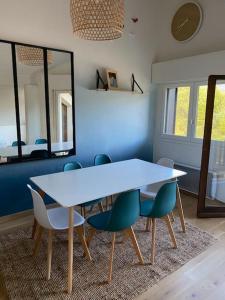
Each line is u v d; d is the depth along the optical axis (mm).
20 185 3096
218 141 3234
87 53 3352
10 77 2816
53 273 2080
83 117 3482
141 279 2035
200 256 2352
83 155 3588
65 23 3102
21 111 2945
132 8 3684
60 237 2629
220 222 3057
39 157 3168
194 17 3549
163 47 4055
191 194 3898
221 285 1993
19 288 1915
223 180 3410
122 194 1858
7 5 2678
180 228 2875
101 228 2006
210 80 2959
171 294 1890
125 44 3711
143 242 2568
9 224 2936
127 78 3840
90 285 1958
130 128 4066
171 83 4016
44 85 3057
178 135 4047
